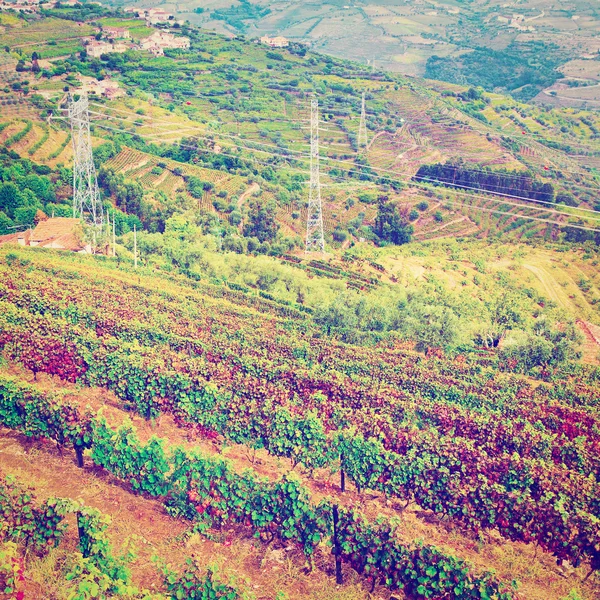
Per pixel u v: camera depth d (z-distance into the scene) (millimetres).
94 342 54188
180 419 46406
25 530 31781
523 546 38906
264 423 44031
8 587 27516
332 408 47969
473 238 140250
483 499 38500
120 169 140250
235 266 98188
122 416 47531
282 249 116688
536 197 152750
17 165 123125
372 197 150875
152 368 46844
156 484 37281
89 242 97812
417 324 79750
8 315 57656
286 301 90125
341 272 106188
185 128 172500
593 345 93062
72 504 32156
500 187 156125
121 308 68375
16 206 112375
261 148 174625
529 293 108250
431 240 136875
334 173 165750
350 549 33344
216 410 45344
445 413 50438
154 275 89438
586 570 37312
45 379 51625
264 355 61562
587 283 115375
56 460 40250
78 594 27594
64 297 68375
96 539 31094
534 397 61094
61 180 126000
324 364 62562
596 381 73688
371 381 57906
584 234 139125
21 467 38844
